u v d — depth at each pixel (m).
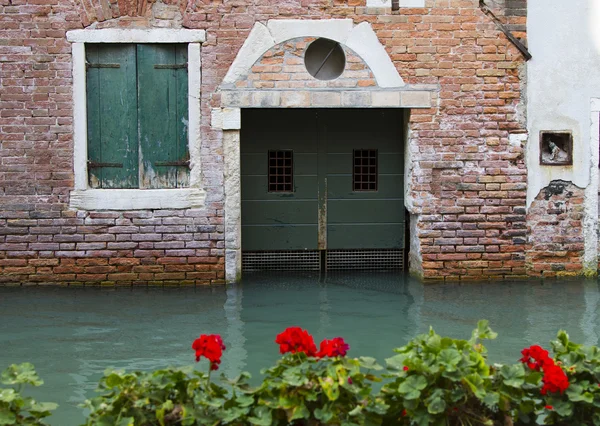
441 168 8.31
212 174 8.16
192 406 3.39
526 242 8.38
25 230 8.05
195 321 6.73
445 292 7.83
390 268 9.06
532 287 8.01
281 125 8.89
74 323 6.66
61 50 7.97
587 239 8.43
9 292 7.84
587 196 8.41
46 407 3.47
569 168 8.37
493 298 7.55
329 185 8.95
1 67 7.95
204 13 8.04
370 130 8.91
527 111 8.31
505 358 5.55
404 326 6.52
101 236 8.11
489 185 8.33
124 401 3.39
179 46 8.13
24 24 7.93
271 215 8.95
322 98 8.18
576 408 3.59
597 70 8.34
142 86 8.14
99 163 8.15
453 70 8.24
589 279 8.38
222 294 7.78
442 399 3.40
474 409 3.51
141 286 8.15
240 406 3.42
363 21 8.16
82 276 8.12
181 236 8.17
